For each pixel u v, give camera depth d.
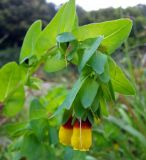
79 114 0.10
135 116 0.25
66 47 0.10
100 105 0.10
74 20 0.11
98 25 0.11
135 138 0.24
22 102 0.15
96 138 0.22
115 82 0.11
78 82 0.10
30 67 0.13
